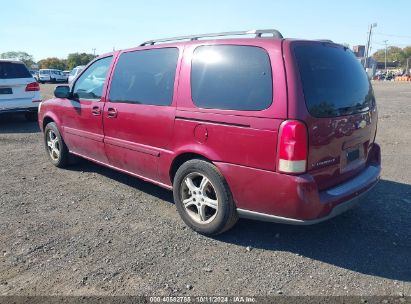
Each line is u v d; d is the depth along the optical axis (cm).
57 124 609
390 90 2944
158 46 439
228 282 314
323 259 348
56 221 429
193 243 378
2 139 886
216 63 372
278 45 332
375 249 364
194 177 395
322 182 338
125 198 500
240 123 340
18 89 1034
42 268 334
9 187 545
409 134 934
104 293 300
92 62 550
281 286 308
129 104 460
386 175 589
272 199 332
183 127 391
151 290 304
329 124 334
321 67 347
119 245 374
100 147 521
